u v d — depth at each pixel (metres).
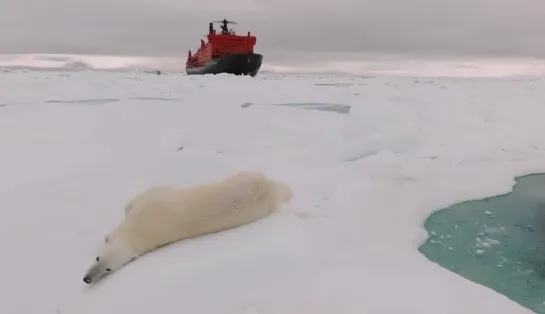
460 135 6.51
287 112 8.18
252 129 6.92
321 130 6.93
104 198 3.74
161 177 4.27
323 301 2.32
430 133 6.60
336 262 2.79
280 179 4.36
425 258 3.00
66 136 6.01
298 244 2.96
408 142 5.86
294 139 6.42
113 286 2.54
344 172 4.67
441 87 12.83
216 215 3.15
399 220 3.62
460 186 4.46
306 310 2.26
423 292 2.47
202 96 9.74
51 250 2.98
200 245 2.96
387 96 10.43
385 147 5.70
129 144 5.68
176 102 8.90
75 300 2.50
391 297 2.39
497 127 6.99
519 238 3.49
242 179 3.40
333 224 3.38
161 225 2.96
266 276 2.56
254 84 12.96
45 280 2.69
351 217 3.54
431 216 3.86
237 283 2.48
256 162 5.02
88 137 6.01
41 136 5.95
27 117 7.10
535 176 4.99
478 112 7.93
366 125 6.36
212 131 6.66
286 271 2.62
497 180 4.71
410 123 6.99
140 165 4.57
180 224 3.02
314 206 3.70
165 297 2.38
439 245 3.36
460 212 3.96
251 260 2.70
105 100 9.41
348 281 2.54
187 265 2.67
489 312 2.32
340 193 4.00
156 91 10.84
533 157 5.57
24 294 2.57
